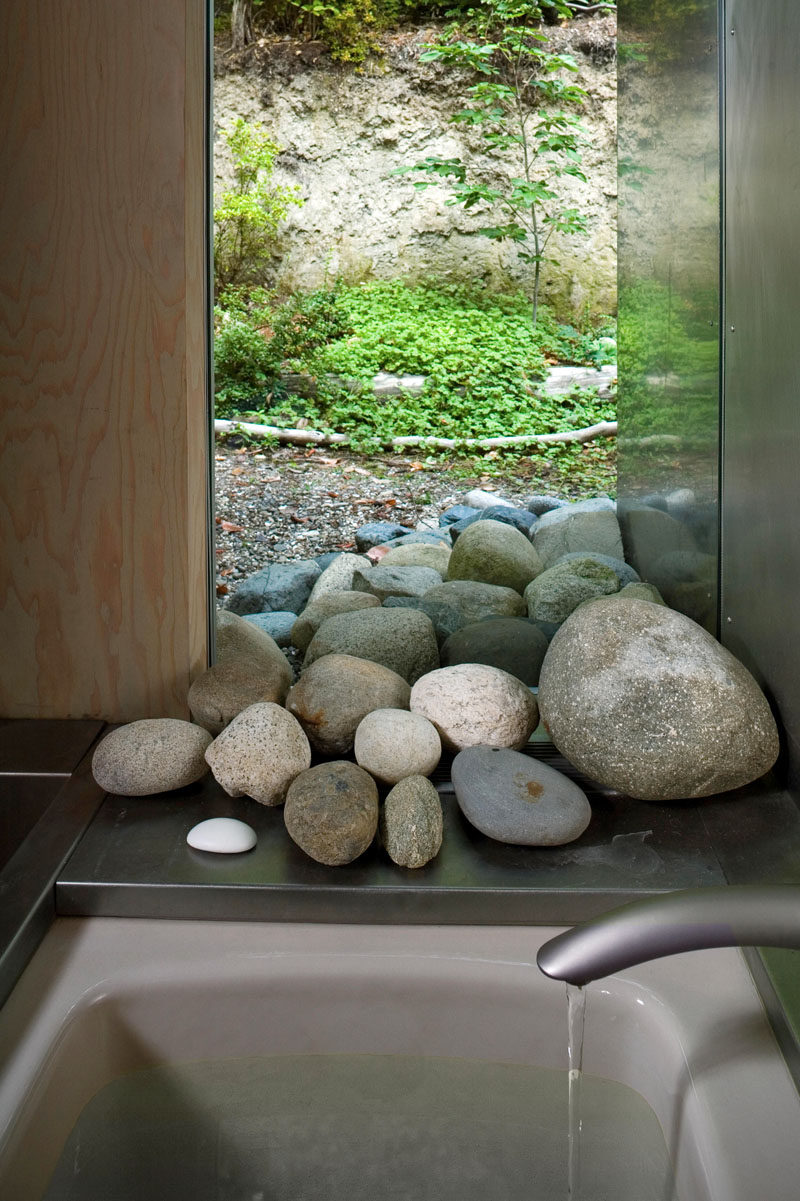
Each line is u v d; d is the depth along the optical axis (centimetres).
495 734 157
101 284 157
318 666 167
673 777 140
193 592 171
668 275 212
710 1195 83
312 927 122
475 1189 97
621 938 76
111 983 110
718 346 184
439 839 130
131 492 164
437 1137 103
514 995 112
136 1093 109
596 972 76
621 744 141
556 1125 104
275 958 114
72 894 123
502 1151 101
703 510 193
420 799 130
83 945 117
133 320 158
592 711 143
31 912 115
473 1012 113
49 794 149
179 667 170
